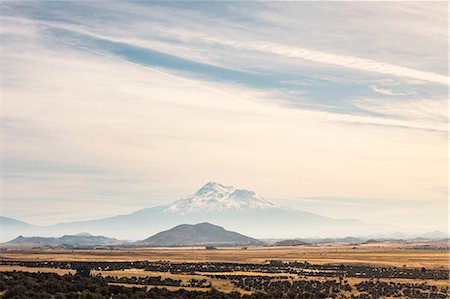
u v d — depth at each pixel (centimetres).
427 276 19888
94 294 13050
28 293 12781
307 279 18688
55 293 13150
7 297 12488
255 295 14250
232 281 17538
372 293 15575
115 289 13962
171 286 15875
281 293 14812
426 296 15238
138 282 16462
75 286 13862
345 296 15000
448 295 15412
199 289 15425
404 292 15838
